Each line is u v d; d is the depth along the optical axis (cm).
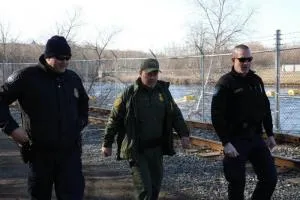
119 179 805
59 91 451
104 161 963
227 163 520
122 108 515
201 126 1424
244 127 518
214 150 1062
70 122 454
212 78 1908
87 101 488
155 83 515
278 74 1302
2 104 442
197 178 796
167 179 797
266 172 524
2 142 1227
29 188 462
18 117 1762
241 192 522
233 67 525
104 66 2286
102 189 744
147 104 511
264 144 532
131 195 705
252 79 525
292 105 1906
